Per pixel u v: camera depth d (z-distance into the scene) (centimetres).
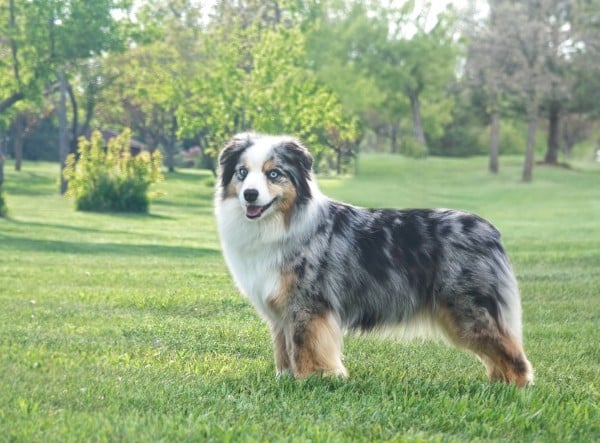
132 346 374
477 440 279
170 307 464
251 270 321
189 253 837
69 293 502
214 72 1727
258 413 292
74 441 265
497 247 323
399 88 1859
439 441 275
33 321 422
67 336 388
